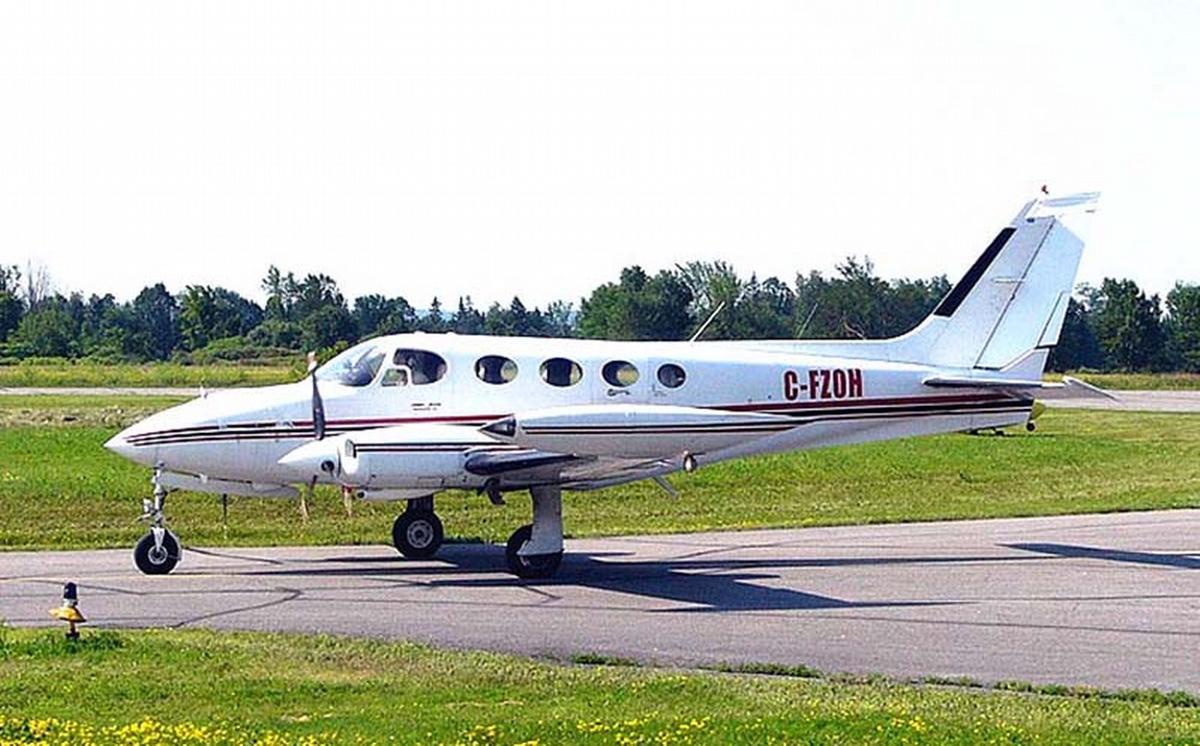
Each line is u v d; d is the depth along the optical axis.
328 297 118.12
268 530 21.33
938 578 16.56
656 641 12.76
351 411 17.17
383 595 15.30
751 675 11.31
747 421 16.27
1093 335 106.31
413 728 9.14
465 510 23.94
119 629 13.05
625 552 19.16
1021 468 32.88
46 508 23.64
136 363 92.31
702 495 27.20
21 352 105.06
